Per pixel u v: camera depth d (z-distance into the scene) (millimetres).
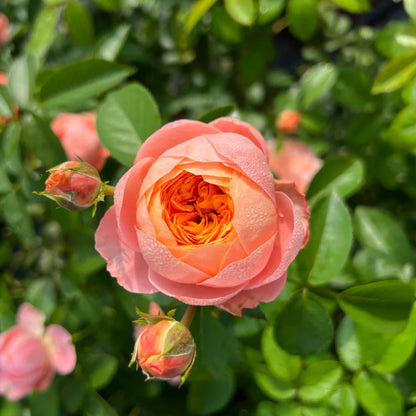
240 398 334
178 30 375
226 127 200
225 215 195
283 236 190
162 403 335
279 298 246
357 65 454
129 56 388
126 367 341
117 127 247
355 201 392
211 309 225
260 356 271
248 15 286
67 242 446
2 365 305
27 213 309
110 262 206
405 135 272
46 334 313
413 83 275
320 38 488
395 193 383
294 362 251
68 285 325
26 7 418
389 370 239
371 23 491
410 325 233
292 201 204
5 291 352
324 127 391
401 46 301
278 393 251
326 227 236
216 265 185
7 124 275
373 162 347
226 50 426
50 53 399
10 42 400
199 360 239
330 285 290
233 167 182
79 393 302
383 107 337
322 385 245
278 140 375
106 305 343
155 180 187
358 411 259
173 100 440
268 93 469
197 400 283
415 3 265
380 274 291
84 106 328
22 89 275
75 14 338
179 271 183
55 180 197
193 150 187
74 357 308
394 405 233
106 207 250
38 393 306
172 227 194
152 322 188
